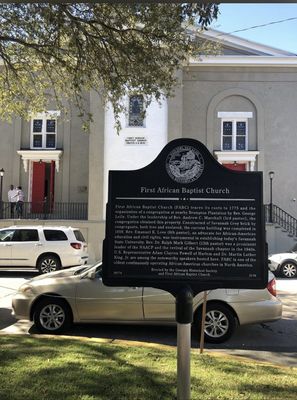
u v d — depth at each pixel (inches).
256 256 160.2
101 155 917.2
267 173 981.2
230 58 982.4
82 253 693.9
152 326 340.5
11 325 348.2
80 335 316.2
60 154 999.0
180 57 439.8
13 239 683.4
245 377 202.7
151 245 162.7
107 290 316.8
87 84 489.1
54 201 999.6
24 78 536.1
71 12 406.6
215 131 997.2
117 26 415.5
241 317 307.0
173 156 165.3
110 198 165.2
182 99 990.4
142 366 213.9
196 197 163.3
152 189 164.7
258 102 992.9
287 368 224.8
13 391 179.8
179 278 160.4
